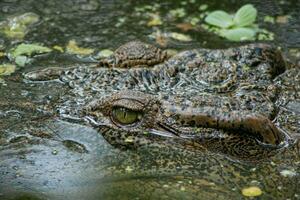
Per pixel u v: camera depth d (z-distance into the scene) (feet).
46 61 26.68
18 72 25.17
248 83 22.40
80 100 21.95
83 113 21.52
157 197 18.71
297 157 20.04
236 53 23.68
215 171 19.63
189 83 22.27
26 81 23.77
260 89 22.17
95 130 20.95
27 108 21.86
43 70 24.22
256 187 19.06
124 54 23.52
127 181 19.25
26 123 21.20
